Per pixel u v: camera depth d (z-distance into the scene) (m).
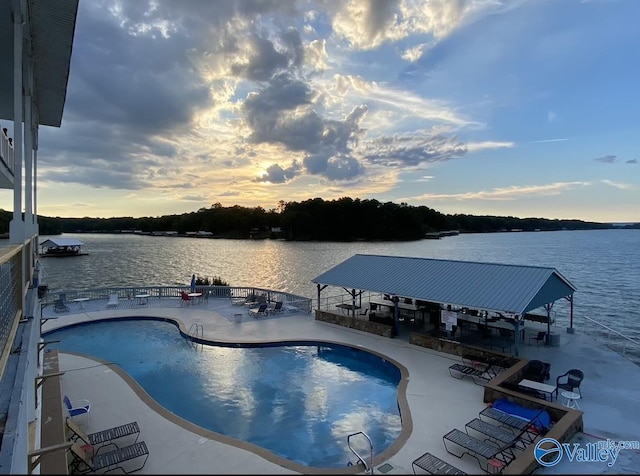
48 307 25.64
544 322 20.58
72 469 8.52
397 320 19.61
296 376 15.53
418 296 17.97
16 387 5.54
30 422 7.68
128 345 19.27
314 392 14.07
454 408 11.98
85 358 16.61
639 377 14.34
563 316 31.92
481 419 11.30
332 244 136.50
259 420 12.02
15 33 8.74
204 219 196.25
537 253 97.81
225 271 62.66
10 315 6.80
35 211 17.86
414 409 11.91
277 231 181.25
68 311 24.62
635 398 12.65
